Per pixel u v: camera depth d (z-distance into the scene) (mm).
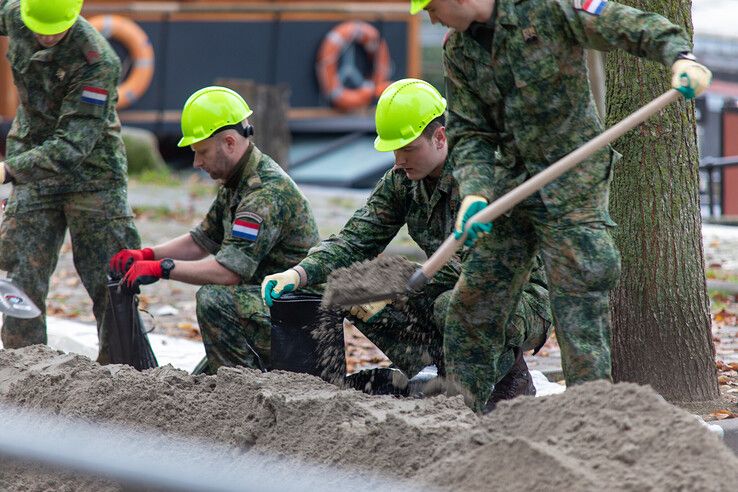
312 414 10523
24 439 5500
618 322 15016
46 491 10703
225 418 11070
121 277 14664
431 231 13375
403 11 50625
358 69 50406
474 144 11180
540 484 8320
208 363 14742
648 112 10078
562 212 10969
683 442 8430
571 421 9070
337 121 50062
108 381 11914
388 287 11359
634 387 9094
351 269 11570
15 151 16344
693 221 14836
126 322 14562
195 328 22359
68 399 11859
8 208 16453
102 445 6055
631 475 8273
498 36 10703
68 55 15656
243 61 48906
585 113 10938
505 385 13625
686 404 14672
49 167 15586
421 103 12633
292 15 49156
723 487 8047
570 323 11070
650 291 14766
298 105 49688
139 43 47875
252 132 14414
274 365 13273
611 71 14805
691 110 14789
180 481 5258
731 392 15828
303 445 10242
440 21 10828
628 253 14836
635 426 8734
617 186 14875
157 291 27188
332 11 49656
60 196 16375
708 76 9789
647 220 14703
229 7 48688
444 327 12305
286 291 13016
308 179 49438
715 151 53281
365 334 14008
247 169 14211
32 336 16641
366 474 9477
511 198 10266
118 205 16516
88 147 15758
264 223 13938
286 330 13180
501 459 8672
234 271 13766
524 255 11672
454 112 11328
